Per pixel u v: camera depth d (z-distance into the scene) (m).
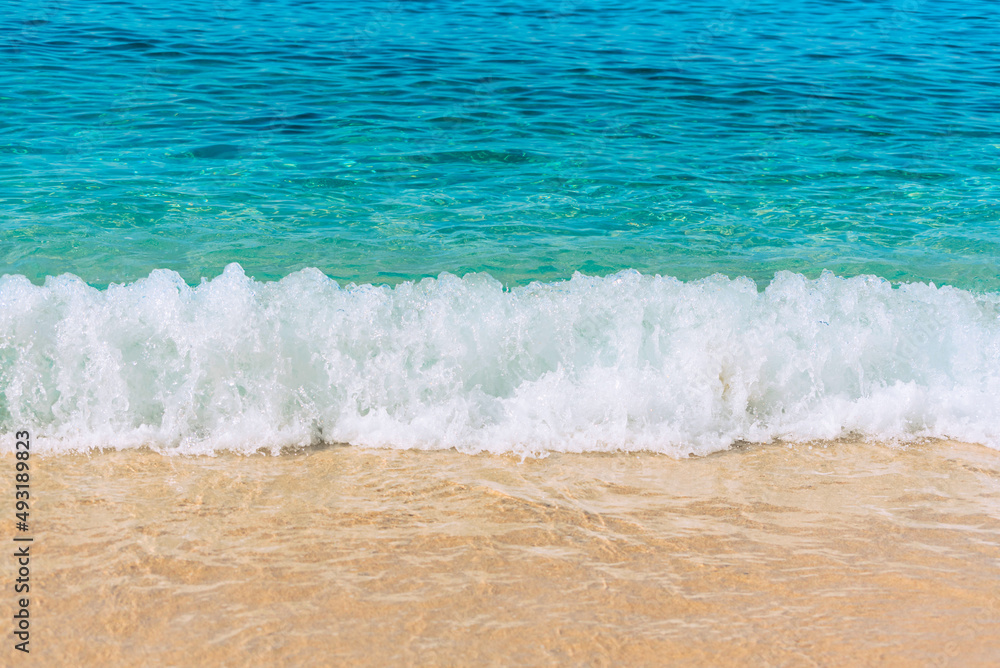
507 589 3.55
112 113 10.70
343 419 4.90
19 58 12.99
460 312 5.23
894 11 19.39
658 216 8.25
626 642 3.26
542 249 7.38
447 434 4.86
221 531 3.90
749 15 18.73
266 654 3.14
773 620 3.41
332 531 3.94
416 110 11.51
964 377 5.36
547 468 4.61
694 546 3.91
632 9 19.05
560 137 10.62
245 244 7.24
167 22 16.12
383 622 3.33
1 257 6.68
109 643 3.17
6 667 3.02
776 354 5.27
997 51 15.77
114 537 3.81
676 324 5.30
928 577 3.72
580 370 5.13
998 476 4.64
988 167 9.89
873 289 5.64
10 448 4.51
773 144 10.61
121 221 7.55
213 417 4.81
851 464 4.75
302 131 10.46
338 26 16.53
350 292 5.27
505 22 17.44
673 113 11.80
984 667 3.17
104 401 4.77
